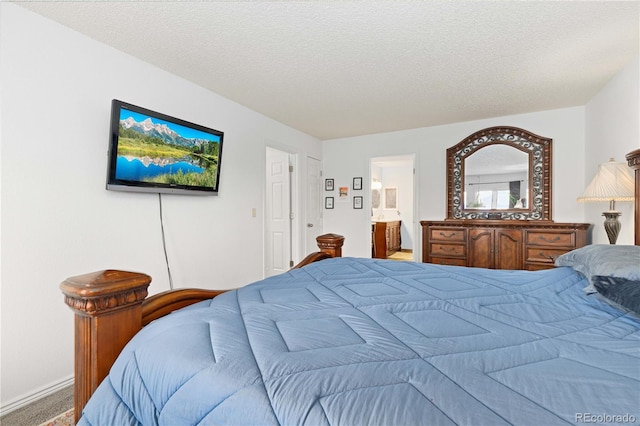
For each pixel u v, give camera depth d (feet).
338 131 15.57
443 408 1.77
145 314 3.28
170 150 8.59
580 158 11.96
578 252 4.60
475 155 13.65
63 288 2.70
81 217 6.95
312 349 2.47
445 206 14.25
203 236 10.07
